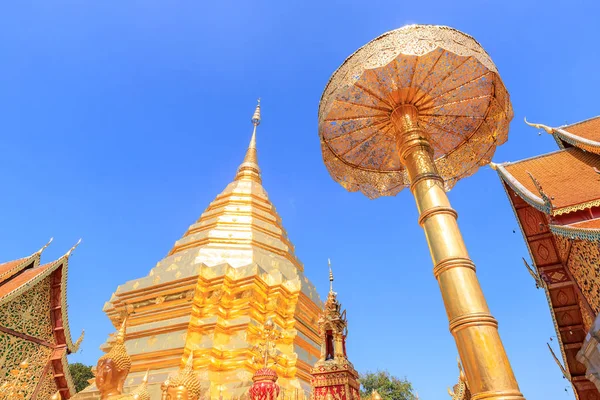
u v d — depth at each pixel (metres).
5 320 10.94
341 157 7.72
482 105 7.01
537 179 8.62
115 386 3.95
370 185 8.23
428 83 6.28
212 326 12.66
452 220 5.04
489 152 7.42
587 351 7.33
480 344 4.10
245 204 19.69
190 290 13.46
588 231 6.22
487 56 6.14
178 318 13.08
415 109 6.41
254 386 6.69
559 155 9.27
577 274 7.90
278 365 12.28
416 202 5.50
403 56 5.97
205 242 16.86
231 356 12.03
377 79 6.26
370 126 7.13
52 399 5.70
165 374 11.62
